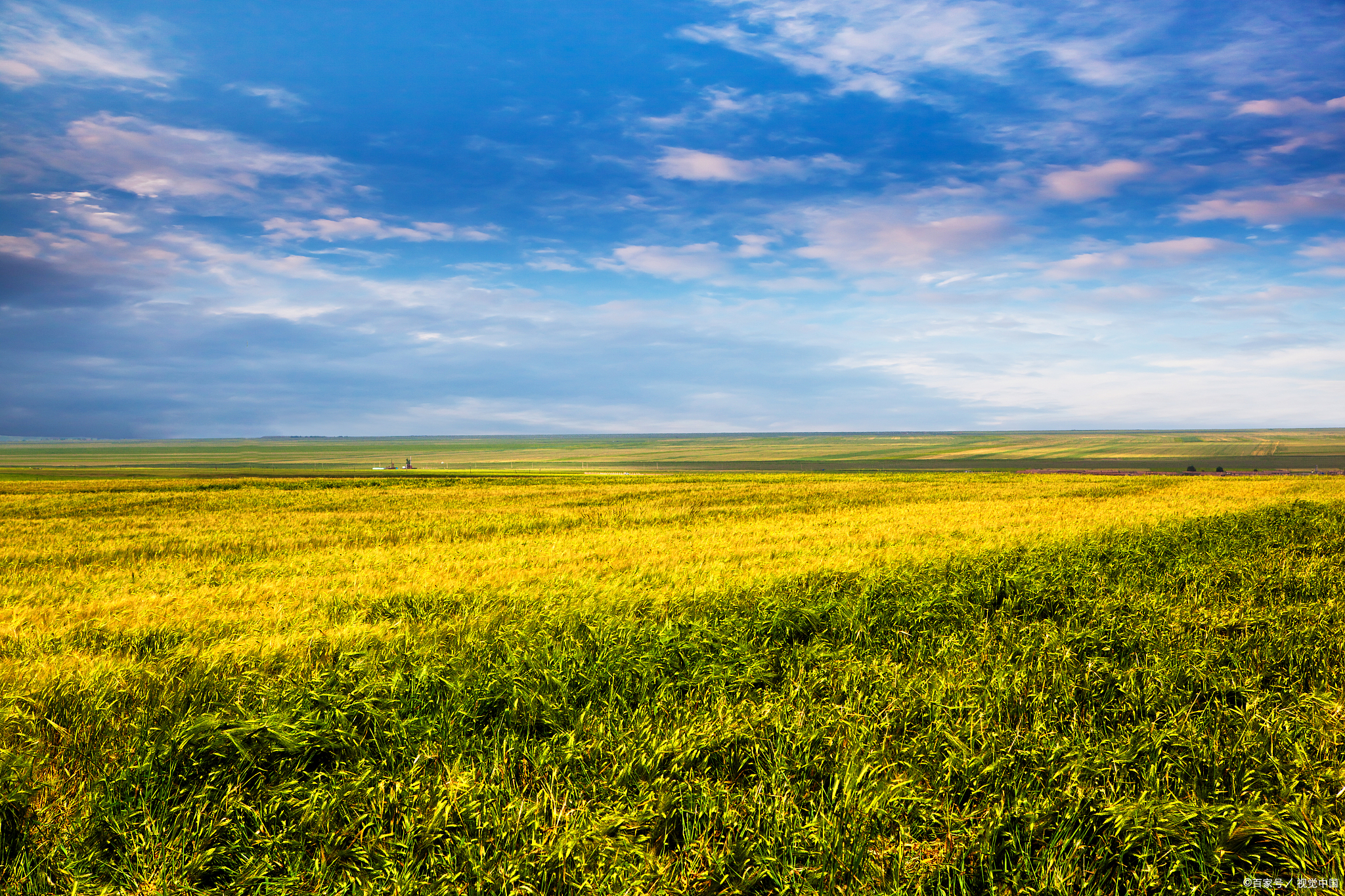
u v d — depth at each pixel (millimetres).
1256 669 7508
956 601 10547
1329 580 11641
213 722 5891
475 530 25000
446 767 5441
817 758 5480
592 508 34281
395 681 6863
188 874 4523
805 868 4324
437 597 11672
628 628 8930
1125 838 4547
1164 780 5230
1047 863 4344
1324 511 23578
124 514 32656
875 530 21969
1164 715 6281
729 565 14438
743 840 4598
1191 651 7820
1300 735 5750
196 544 21422
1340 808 4809
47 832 4871
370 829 4828
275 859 4637
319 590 12758
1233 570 12367
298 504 38406
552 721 6281
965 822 4781
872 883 4273
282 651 8500
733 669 7523
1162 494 39625
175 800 5207
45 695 6797
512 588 12203
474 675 7207
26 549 20094
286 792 5195
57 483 58188
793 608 9805
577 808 4938
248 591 12719
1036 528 21453
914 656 8117
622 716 6441
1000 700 6500
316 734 5891
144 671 7602
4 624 10305
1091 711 6371
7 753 5480
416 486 57469
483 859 4441
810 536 20500
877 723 6086
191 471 118500
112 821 4879
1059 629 9039
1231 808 4637
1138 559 14008
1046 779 5188
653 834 4879
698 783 5207
